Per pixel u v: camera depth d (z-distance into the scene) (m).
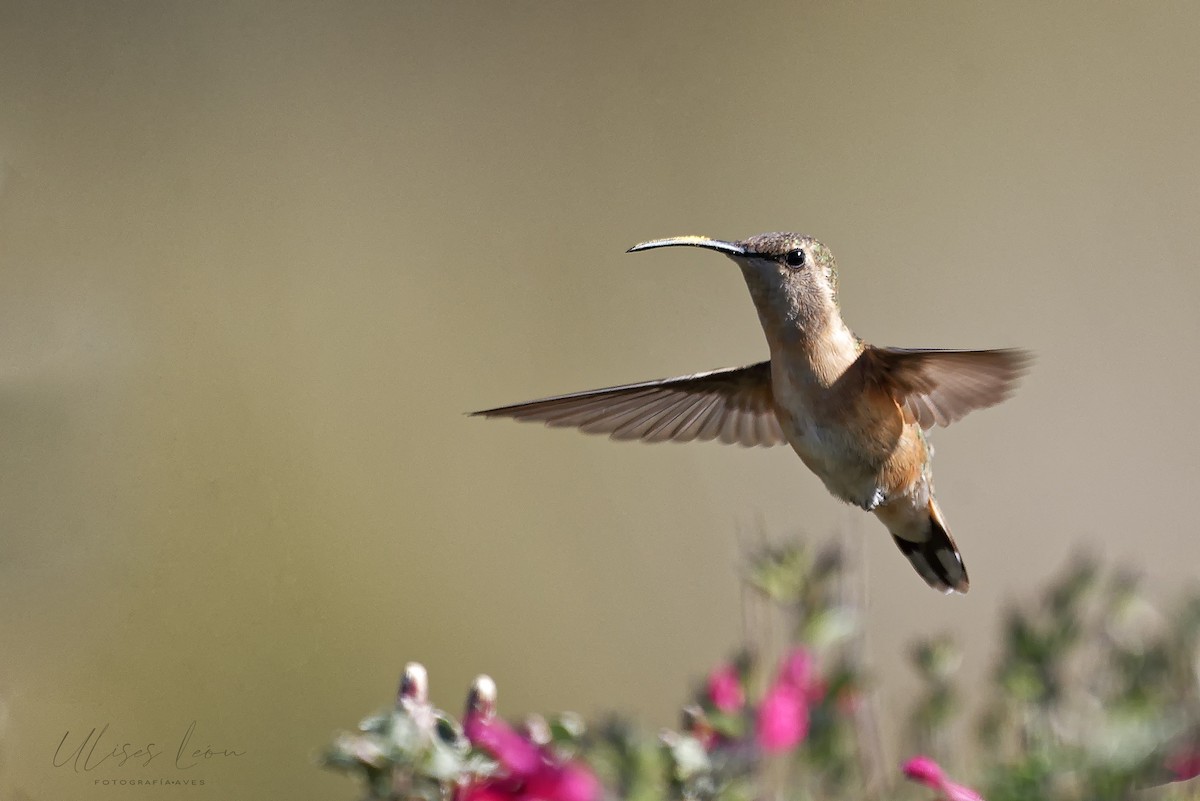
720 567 10.86
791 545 4.39
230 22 11.72
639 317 12.02
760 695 3.99
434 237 11.97
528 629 10.73
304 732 9.90
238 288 11.09
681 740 3.59
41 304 10.30
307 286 11.33
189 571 9.96
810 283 5.82
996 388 5.69
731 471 11.03
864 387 5.83
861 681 4.05
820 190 12.37
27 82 10.79
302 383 11.06
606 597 10.87
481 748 3.53
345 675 10.28
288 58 11.91
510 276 12.01
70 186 10.70
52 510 9.66
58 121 10.80
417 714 3.34
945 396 5.80
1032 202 12.13
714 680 4.08
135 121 11.08
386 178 11.98
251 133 11.55
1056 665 4.20
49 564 9.52
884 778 4.11
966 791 3.87
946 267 12.09
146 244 10.78
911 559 6.25
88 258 10.58
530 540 11.03
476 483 11.15
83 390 10.12
